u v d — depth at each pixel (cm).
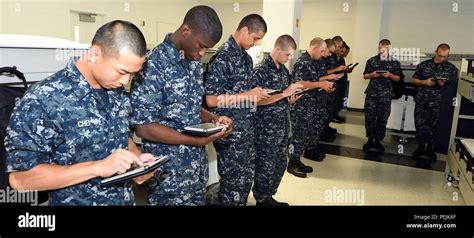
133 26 106
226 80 215
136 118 148
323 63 442
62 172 100
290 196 319
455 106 373
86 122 107
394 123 603
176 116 158
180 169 162
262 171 272
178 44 154
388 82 471
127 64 102
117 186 121
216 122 183
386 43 468
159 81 150
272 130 265
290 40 262
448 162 378
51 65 163
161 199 163
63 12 551
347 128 645
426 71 460
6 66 142
